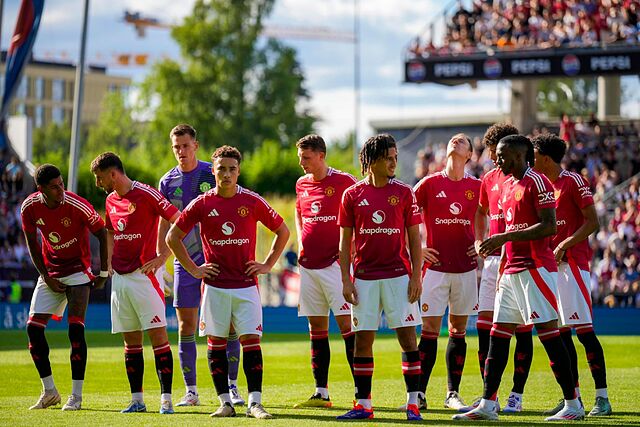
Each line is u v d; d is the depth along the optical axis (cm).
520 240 2939
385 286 2981
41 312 3375
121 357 5291
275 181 14888
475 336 7075
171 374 3228
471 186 3506
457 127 16100
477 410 2981
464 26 10256
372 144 2970
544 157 3322
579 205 3284
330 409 3306
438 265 3484
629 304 8194
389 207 2984
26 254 9444
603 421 2947
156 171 15125
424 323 3481
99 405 3406
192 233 3591
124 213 3291
